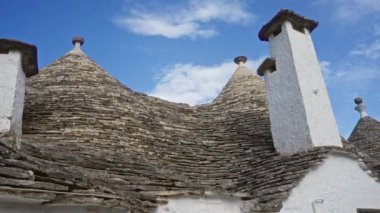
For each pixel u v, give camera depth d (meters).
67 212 4.27
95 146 6.86
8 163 3.93
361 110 12.43
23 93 6.98
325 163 6.95
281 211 6.12
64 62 10.25
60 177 4.21
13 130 6.22
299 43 8.73
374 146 10.53
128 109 8.67
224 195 5.91
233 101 10.99
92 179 4.79
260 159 7.76
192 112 10.64
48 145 6.01
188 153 7.94
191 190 5.66
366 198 7.12
